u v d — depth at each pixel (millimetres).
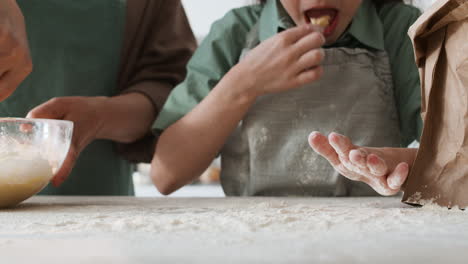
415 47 565
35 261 244
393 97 1004
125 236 327
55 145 626
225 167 1058
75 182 1080
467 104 530
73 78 1094
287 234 330
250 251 263
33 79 1047
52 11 1063
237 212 490
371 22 1044
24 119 598
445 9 525
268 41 919
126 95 1051
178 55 1176
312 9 931
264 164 990
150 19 1161
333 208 532
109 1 1142
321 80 984
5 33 633
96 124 922
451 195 542
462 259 244
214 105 938
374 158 548
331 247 274
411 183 570
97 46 1120
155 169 1011
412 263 234
